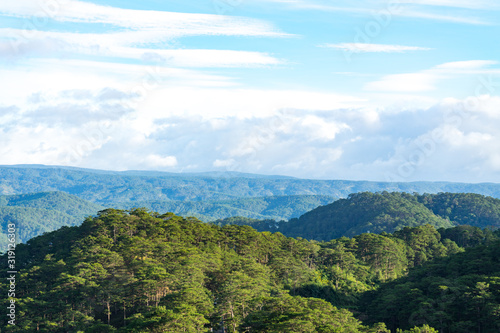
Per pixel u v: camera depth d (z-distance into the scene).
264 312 106.00
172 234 183.88
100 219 193.88
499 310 116.75
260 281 136.12
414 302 137.50
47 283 154.88
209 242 188.38
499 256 158.12
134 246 162.75
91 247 168.00
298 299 111.94
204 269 145.00
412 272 179.12
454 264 165.12
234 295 114.88
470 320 122.81
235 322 111.94
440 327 124.81
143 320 100.75
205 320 105.50
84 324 125.06
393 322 144.75
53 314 132.38
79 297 136.25
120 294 131.50
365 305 168.62
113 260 153.12
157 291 129.50
